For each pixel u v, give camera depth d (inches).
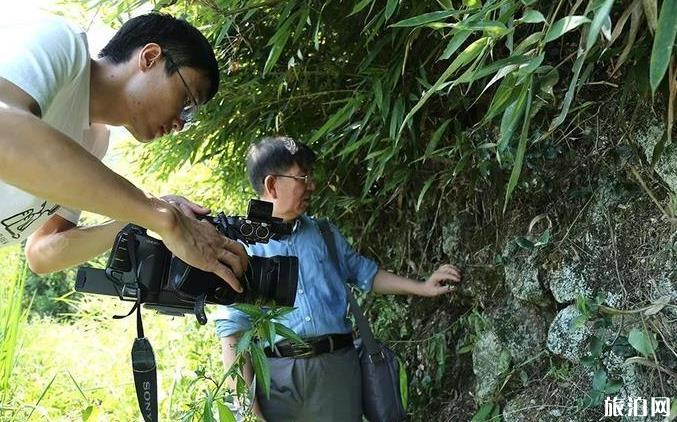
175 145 120.9
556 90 82.8
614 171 81.7
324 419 91.0
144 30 62.5
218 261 61.4
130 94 62.6
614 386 74.7
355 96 96.3
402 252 117.2
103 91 62.4
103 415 136.1
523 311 92.3
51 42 55.8
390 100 94.9
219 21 93.9
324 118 113.0
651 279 75.9
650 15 50.0
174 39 62.4
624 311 73.9
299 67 104.7
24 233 64.6
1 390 133.0
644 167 77.8
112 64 62.7
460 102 91.7
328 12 95.5
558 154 87.1
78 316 230.5
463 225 104.0
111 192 52.2
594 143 83.9
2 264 163.8
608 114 81.7
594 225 82.5
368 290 102.3
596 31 43.9
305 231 96.0
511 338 92.6
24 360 168.1
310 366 90.7
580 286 82.4
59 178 50.0
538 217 87.9
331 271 95.3
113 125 65.0
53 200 51.2
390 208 118.6
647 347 70.3
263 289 72.2
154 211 55.2
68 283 283.3
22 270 154.8
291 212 93.8
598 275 81.2
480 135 91.5
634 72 70.4
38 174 49.6
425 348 109.6
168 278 69.1
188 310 72.0
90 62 60.4
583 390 81.4
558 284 84.7
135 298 69.3
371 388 94.5
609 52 67.7
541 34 56.1
